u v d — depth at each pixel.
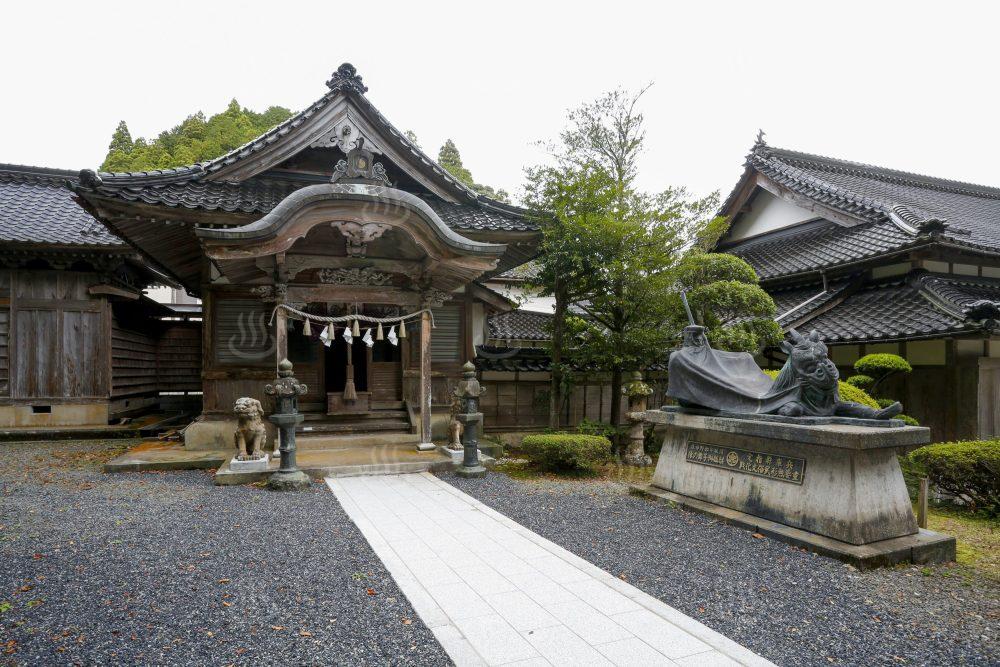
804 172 17.14
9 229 13.51
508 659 3.45
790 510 5.96
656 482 7.94
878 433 5.34
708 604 4.32
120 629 3.76
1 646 3.51
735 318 11.34
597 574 4.85
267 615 4.01
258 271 9.71
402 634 3.77
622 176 11.63
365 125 11.15
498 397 13.22
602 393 13.84
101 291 14.08
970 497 7.61
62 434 13.42
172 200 9.34
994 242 12.27
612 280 10.88
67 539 5.53
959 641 3.81
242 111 33.44
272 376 11.13
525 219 11.70
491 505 7.22
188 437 10.58
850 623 4.05
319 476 8.62
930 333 10.08
